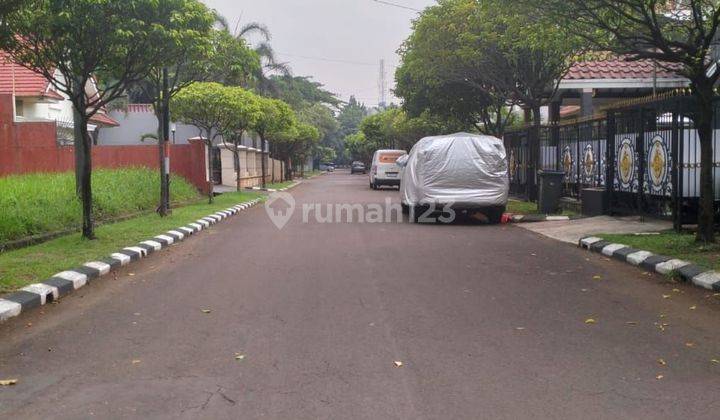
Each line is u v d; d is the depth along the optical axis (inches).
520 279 353.1
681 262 354.0
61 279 339.3
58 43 430.0
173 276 376.5
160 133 677.3
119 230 541.6
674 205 475.8
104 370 212.4
